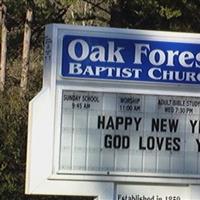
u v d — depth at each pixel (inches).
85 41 438.6
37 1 821.2
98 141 439.5
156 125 445.7
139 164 443.2
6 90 584.7
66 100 437.1
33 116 432.8
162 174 444.5
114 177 439.5
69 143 437.1
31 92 573.3
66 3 755.4
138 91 443.2
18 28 893.8
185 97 447.8
